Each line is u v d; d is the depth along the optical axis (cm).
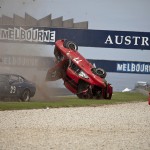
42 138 3000
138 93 7475
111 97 6500
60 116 4081
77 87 6231
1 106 4609
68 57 6194
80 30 7656
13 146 2734
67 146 2775
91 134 3206
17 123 3591
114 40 7694
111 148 2762
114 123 3788
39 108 4691
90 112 4488
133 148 2784
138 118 4172
